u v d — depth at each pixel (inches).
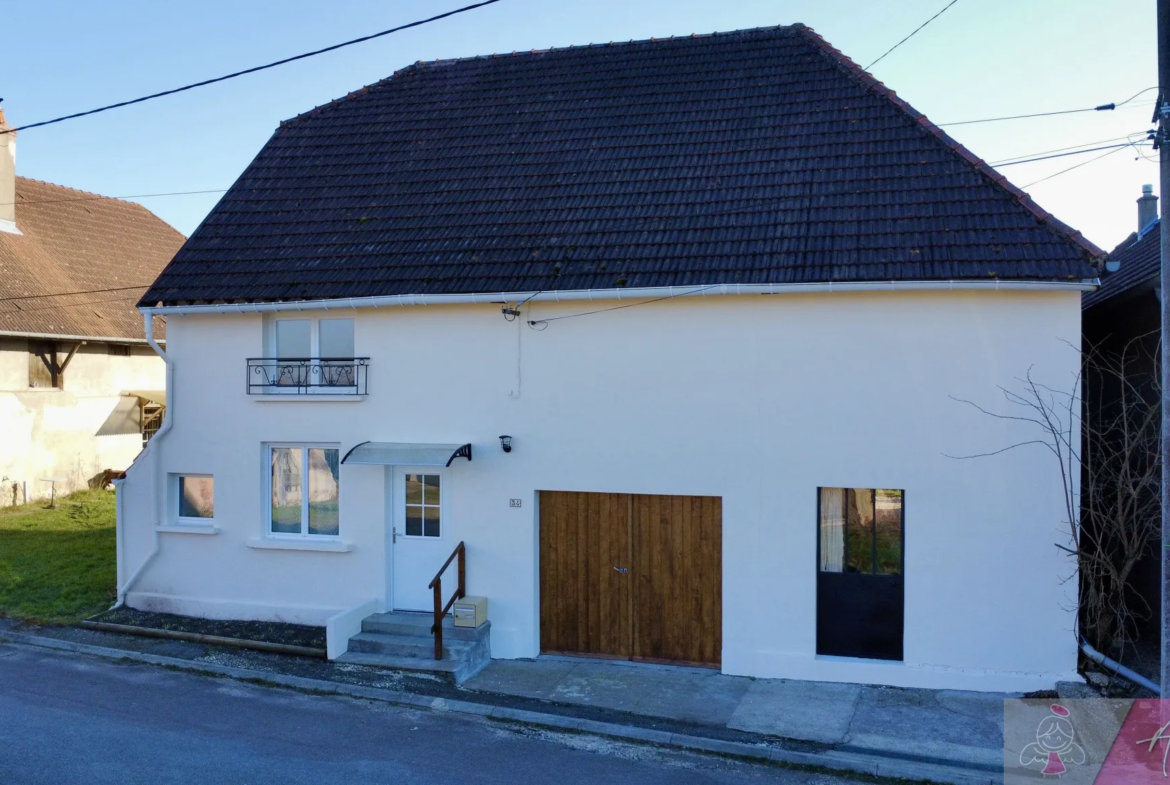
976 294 374.6
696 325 405.7
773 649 397.7
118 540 493.0
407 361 445.4
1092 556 359.6
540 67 575.8
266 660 415.8
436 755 313.6
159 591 487.2
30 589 518.3
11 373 781.9
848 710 358.6
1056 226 379.2
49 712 341.7
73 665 406.6
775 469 397.1
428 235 467.8
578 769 305.3
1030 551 371.9
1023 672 372.8
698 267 405.4
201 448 479.2
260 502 470.9
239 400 472.4
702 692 380.8
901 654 388.8
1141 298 411.8
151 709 350.3
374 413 450.6
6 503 771.4
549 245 442.0
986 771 305.9
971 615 377.7
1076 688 358.9
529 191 480.7
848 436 388.8
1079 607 368.2
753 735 336.2
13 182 858.8
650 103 519.8
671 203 447.8
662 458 410.9
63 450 832.3
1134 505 374.0
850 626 394.0
